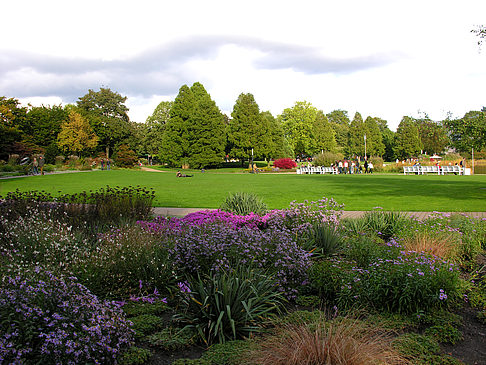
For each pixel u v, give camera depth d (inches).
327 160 2154.3
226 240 242.8
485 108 804.6
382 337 161.2
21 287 135.3
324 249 288.2
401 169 1876.2
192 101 2652.6
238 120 2662.4
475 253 282.0
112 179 1293.1
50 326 125.6
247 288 185.5
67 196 454.6
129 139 2906.0
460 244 281.3
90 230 315.9
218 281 181.9
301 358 128.5
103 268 212.2
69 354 123.4
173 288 221.8
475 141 807.1
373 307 193.6
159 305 199.9
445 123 842.2
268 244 242.7
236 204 457.4
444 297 180.9
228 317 165.0
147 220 403.9
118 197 431.8
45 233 253.6
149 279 223.1
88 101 3083.2
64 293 143.2
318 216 332.2
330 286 209.9
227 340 164.2
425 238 277.9
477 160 1776.6
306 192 796.0
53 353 121.5
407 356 144.2
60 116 2753.4
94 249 259.4
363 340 140.5
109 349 133.6
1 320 123.4
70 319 134.3
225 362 142.4
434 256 222.7
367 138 3479.3
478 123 781.3
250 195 478.0
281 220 339.3
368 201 627.8
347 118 5270.7
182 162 2554.1
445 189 829.8
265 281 195.8
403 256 220.1
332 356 125.8
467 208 530.9
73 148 2454.5
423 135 3282.5
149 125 3321.9
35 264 210.2
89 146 2539.4
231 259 228.4
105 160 2321.6
